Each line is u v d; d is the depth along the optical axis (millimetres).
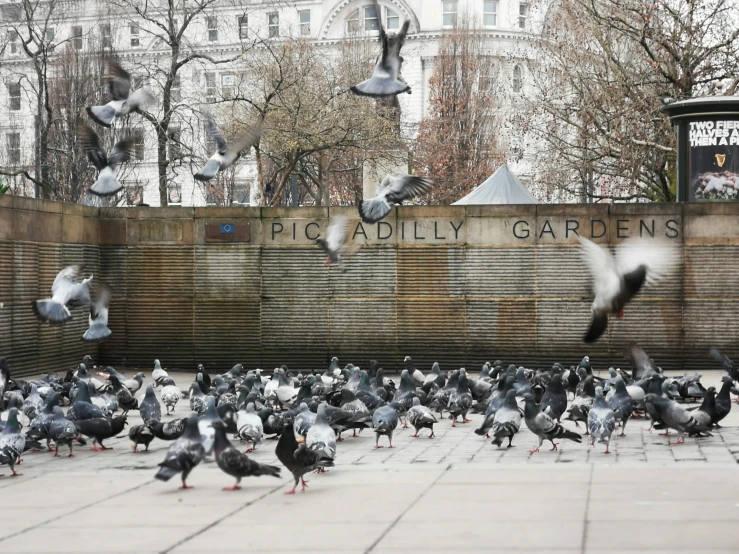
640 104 36062
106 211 30562
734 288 28016
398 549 9672
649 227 28344
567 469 14094
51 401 16594
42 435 16250
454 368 29281
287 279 29922
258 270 30031
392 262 29469
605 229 28516
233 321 30141
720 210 28000
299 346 29875
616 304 8133
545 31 47406
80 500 12461
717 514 10812
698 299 28156
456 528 10492
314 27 74062
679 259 28156
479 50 65562
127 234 30531
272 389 21125
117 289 30594
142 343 30531
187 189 67500
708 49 36094
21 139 64938
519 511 11242
